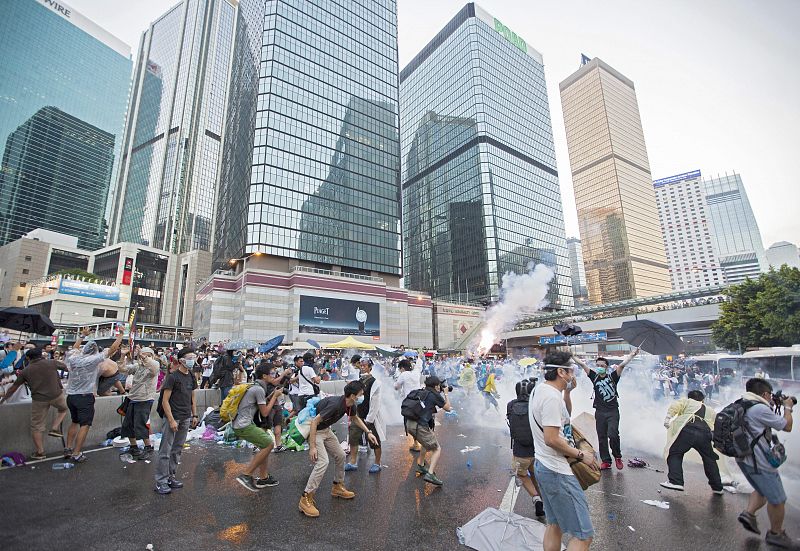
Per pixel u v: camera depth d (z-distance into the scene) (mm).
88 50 139375
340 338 51594
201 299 57812
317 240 57750
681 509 4996
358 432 6840
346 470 6691
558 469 3164
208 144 130375
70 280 70500
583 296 159250
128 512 4723
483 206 89750
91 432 8141
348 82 66625
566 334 7195
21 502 4906
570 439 3516
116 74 147750
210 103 134000
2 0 118000
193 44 135500
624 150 152125
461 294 92062
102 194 136375
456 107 102250
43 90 124688
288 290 50719
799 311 25469
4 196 111562
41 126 122500
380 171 68000
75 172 129125
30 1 124812
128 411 7328
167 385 5680
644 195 153500
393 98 73312
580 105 160500
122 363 10125
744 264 182750
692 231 195500
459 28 104375
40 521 4375
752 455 4176
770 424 4141
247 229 52625
